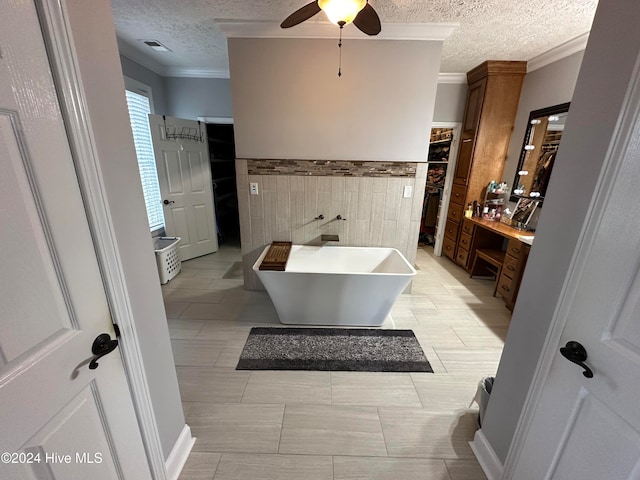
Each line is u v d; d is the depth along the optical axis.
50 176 0.64
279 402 1.65
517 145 3.32
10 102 0.55
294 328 2.38
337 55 2.46
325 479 1.25
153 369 1.09
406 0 1.96
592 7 2.00
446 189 4.07
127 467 0.95
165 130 3.46
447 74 3.58
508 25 2.30
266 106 2.59
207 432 1.46
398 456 1.36
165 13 2.24
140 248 0.98
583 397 0.80
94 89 0.75
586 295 0.77
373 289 2.25
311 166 2.74
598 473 0.76
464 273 3.63
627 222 0.66
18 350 0.60
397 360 2.01
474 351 2.13
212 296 2.92
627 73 0.65
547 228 0.93
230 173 5.58
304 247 2.91
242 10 2.17
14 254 0.58
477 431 1.39
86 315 0.76
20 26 0.56
